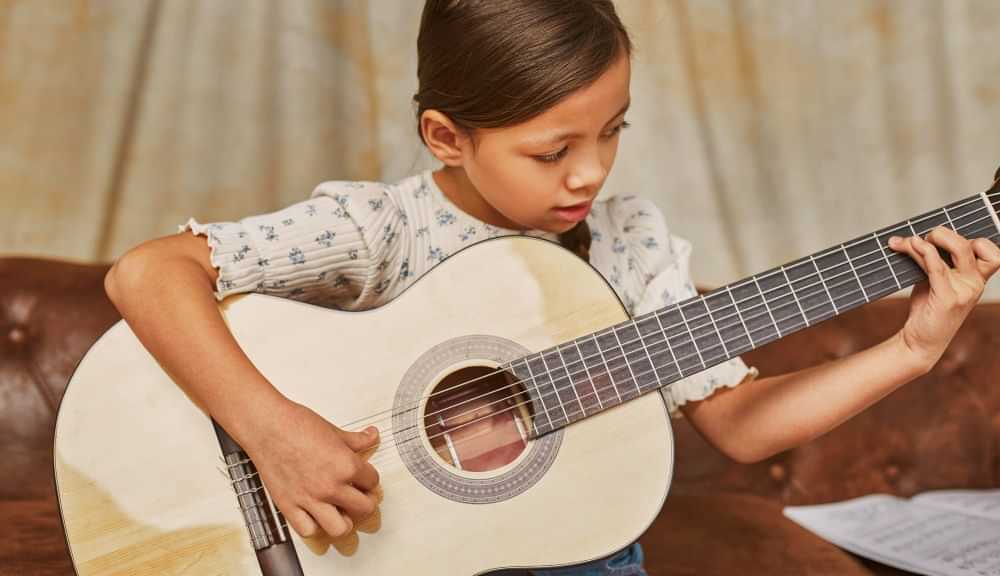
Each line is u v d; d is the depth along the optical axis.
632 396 1.26
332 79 2.74
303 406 1.14
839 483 2.14
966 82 2.75
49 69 2.55
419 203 1.41
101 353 1.20
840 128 2.83
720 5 2.83
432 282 1.29
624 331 1.27
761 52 2.83
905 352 1.32
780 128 2.83
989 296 2.72
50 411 2.03
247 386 1.12
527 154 1.20
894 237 1.29
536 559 1.19
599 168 1.21
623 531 1.22
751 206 2.84
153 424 1.18
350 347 1.24
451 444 1.28
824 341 2.19
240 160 2.69
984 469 2.11
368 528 1.17
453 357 1.26
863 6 2.81
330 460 1.10
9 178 2.53
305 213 1.31
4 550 1.61
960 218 1.30
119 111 2.59
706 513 1.97
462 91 1.21
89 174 2.57
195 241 1.25
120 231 2.62
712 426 1.44
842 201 2.82
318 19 2.72
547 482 1.23
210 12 2.65
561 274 1.30
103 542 1.14
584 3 1.19
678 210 2.85
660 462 1.25
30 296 2.10
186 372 1.14
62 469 1.15
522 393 1.30
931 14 2.77
